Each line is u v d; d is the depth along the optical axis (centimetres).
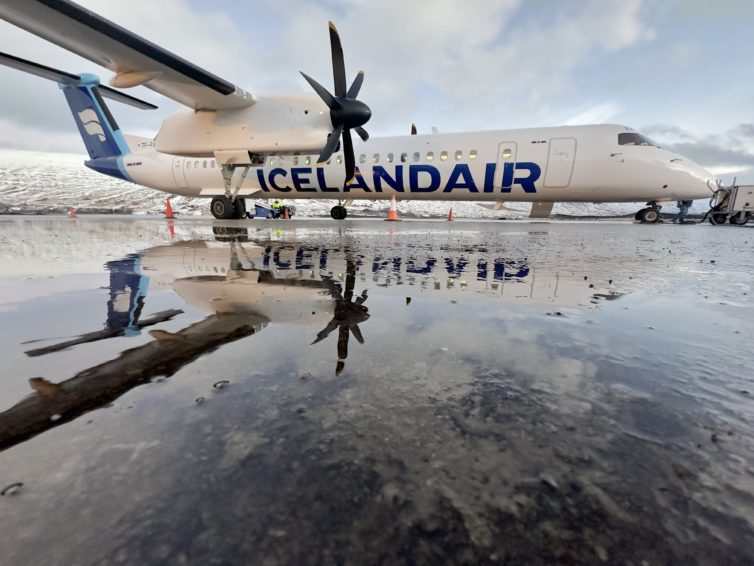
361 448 59
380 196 1197
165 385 80
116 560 41
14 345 104
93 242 441
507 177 1035
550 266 267
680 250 406
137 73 710
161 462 55
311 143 843
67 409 69
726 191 1206
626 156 974
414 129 1244
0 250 353
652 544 43
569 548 43
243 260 288
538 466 56
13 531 44
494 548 42
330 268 249
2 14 547
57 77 1080
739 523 47
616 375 88
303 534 44
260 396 75
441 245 426
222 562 40
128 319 130
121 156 1331
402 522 46
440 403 73
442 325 125
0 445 59
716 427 67
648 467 56
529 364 93
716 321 135
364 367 90
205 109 870
